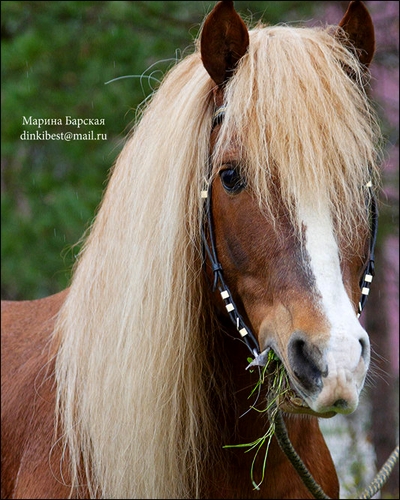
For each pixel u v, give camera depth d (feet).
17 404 18.30
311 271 13.11
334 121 13.71
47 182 38.04
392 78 35.40
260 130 13.75
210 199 14.84
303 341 12.71
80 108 36.37
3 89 36.76
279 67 14.11
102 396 16.02
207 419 16.15
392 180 32.60
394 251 36.70
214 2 34.06
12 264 38.75
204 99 15.24
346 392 12.17
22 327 20.81
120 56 35.42
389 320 36.52
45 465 17.07
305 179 13.34
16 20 36.76
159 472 15.96
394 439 34.40
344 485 30.58
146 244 15.31
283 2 33.19
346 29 15.52
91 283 16.57
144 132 16.03
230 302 14.80
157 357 15.43
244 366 16.12
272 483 16.70
